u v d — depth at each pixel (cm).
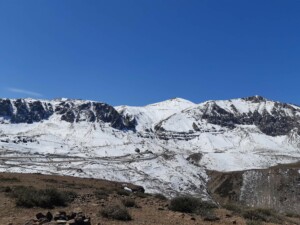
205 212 2311
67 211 2027
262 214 2577
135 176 19212
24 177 4488
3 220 1695
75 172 17500
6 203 2141
